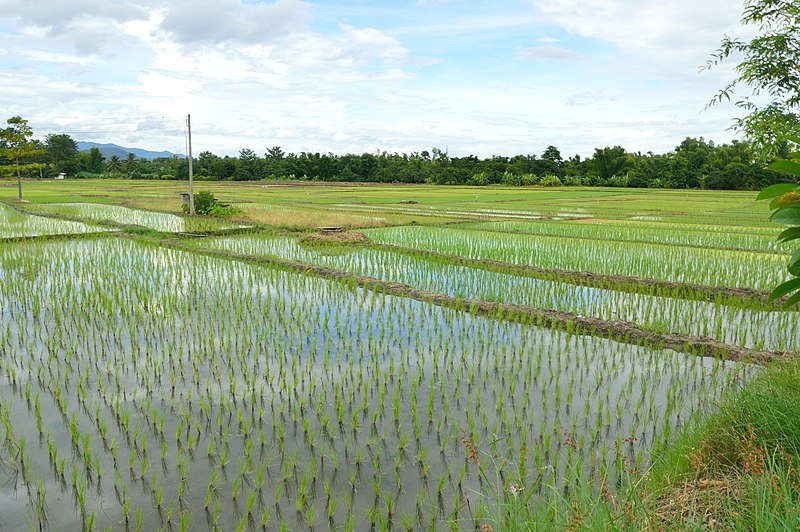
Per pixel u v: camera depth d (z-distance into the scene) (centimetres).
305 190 6400
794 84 726
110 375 796
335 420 662
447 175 8556
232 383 737
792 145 671
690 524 340
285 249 1911
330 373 807
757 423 477
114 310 1111
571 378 762
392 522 477
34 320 1052
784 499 320
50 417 669
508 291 1337
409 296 1262
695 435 520
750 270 1543
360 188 7100
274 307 1155
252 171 9481
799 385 551
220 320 1055
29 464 564
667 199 5141
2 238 2022
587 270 1588
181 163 9962
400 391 746
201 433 629
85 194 4881
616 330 994
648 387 758
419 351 904
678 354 888
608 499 392
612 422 654
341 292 1291
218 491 523
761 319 1092
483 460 570
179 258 1688
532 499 494
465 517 479
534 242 2091
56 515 486
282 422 655
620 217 3203
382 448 598
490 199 4962
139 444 605
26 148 3941
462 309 1152
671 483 444
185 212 3061
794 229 334
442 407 697
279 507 498
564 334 1002
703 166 7950
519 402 711
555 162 9706
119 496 514
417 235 2300
